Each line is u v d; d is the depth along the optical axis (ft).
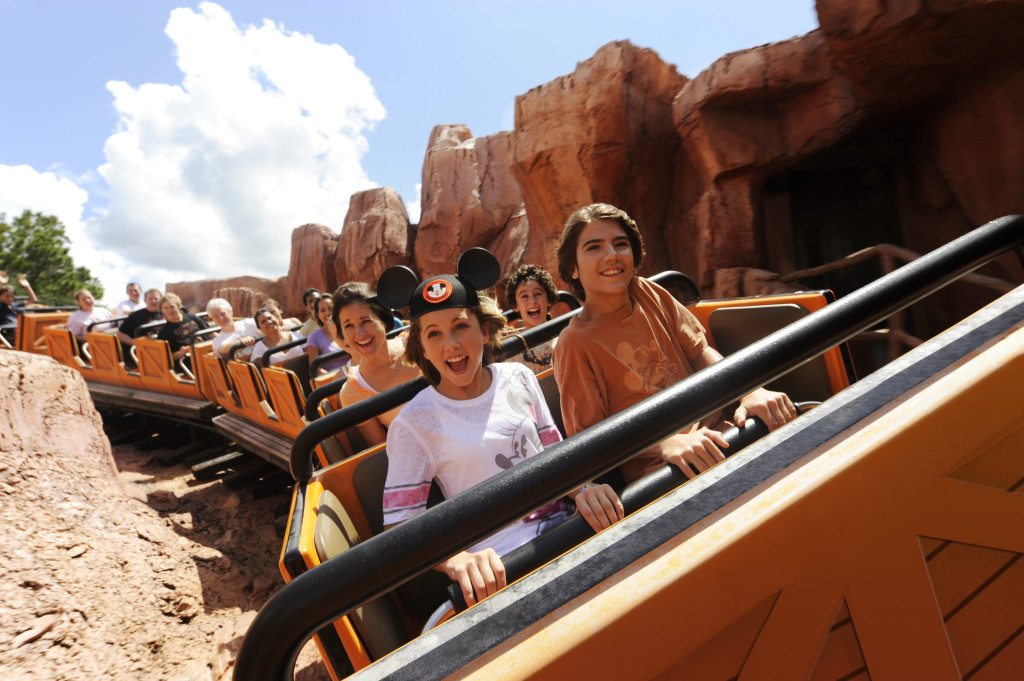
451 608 3.86
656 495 3.72
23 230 131.34
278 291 72.23
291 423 16.10
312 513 4.96
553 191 28.89
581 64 26.55
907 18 14.97
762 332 7.45
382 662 2.29
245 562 13.14
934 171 20.21
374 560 2.26
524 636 2.19
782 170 22.20
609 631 2.14
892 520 2.49
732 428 4.30
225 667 9.18
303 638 2.24
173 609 10.19
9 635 7.89
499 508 2.33
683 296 8.38
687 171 26.35
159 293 30.76
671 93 26.61
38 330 35.91
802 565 2.35
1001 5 13.66
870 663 2.42
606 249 5.89
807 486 2.42
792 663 2.33
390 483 5.26
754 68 20.39
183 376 25.63
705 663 2.24
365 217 53.52
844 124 19.65
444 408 5.49
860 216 23.81
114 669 8.44
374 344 9.13
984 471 2.68
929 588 2.51
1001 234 3.66
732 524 2.35
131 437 27.35
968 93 17.56
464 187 46.52
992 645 2.58
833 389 6.98
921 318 18.16
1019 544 2.69
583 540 3.54
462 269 5.96
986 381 2.73
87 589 9.30
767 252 23.52
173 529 13.96
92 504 11.59
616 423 2.52
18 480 10.56
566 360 5.94
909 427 2.58
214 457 22.25
